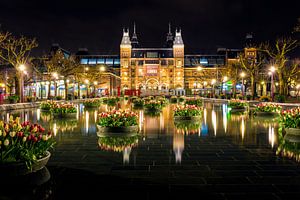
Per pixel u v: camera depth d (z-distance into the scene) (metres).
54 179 6.26
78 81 65.81
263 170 6.99
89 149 9.36
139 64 134.25
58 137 11.70
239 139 11.28
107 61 139.38
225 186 5.88
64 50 125.81
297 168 7.15
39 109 30.48
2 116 21.83
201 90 107.25
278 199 5.23
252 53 103.69
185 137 11.77
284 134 12.46
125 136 11.97
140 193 5.50
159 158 8.17
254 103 38.56
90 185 5.91
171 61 134.25
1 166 5.98
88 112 25.81
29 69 55.44
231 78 67.44
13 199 5.21
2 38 38.25
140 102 36.06
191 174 6.66
